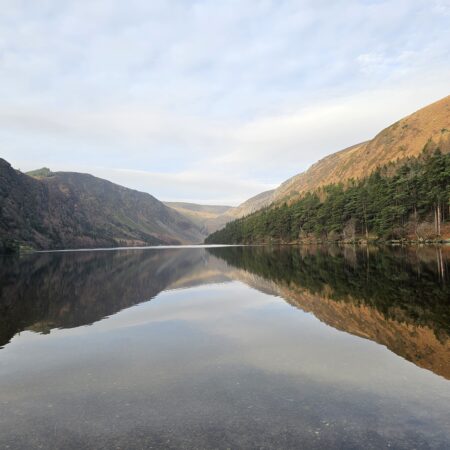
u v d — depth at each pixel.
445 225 79.56
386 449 6.04
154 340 13.76
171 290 29.00
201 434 6.73
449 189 72.31
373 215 95.25
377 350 11.61
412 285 25.05
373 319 16.02
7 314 19.98
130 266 60.12
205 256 87.31
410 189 81.69
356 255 57.91
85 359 11.65
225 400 8.15
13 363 11.41
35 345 13.52
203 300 23.38
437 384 8.76
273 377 9.50
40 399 8.59
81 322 17.58
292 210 137.38
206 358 11.29
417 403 7.72
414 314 16.67
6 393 9.01
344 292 23.48
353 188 113.75
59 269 55.56
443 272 31.25
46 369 10.77
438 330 13.89
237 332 14.57
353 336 13.42
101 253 136.38
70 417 7.62
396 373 9.56
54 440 6.73
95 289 30.52
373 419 7.07
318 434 6.58
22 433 7.02
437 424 6.81
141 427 7.09
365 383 8.91
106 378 9.84
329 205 113.81
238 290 27.28
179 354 11.80
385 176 120.25
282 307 19.77
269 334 14.06
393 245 80.00
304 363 10.53
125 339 14.05
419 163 106.56
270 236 144.00
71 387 9.28
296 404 7.84
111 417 7.55
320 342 12.73
